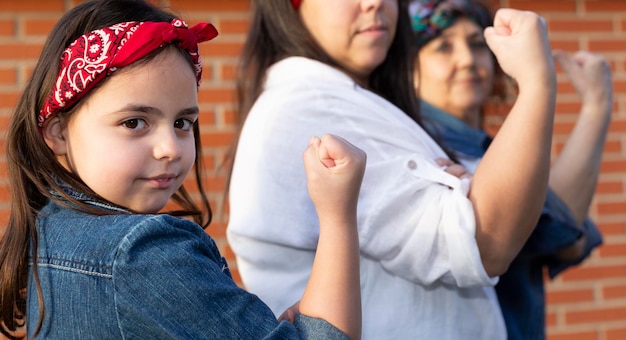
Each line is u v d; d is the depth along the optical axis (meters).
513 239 1.61
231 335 1.14
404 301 1.66
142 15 1.32
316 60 1.83
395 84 2.05
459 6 2.56
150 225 1.17
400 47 2.05
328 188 1.27
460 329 1.70
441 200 1.61
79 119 1.24
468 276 1.59
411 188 1.62
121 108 1.21
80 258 1.18
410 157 1.66
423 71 2.62
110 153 1.22
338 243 1.26
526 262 2.08
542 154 1.59
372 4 1.82
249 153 1.71
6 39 2.87
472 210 1.58
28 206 1.29
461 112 2.62
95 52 1.22
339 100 1.73
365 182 1.64
